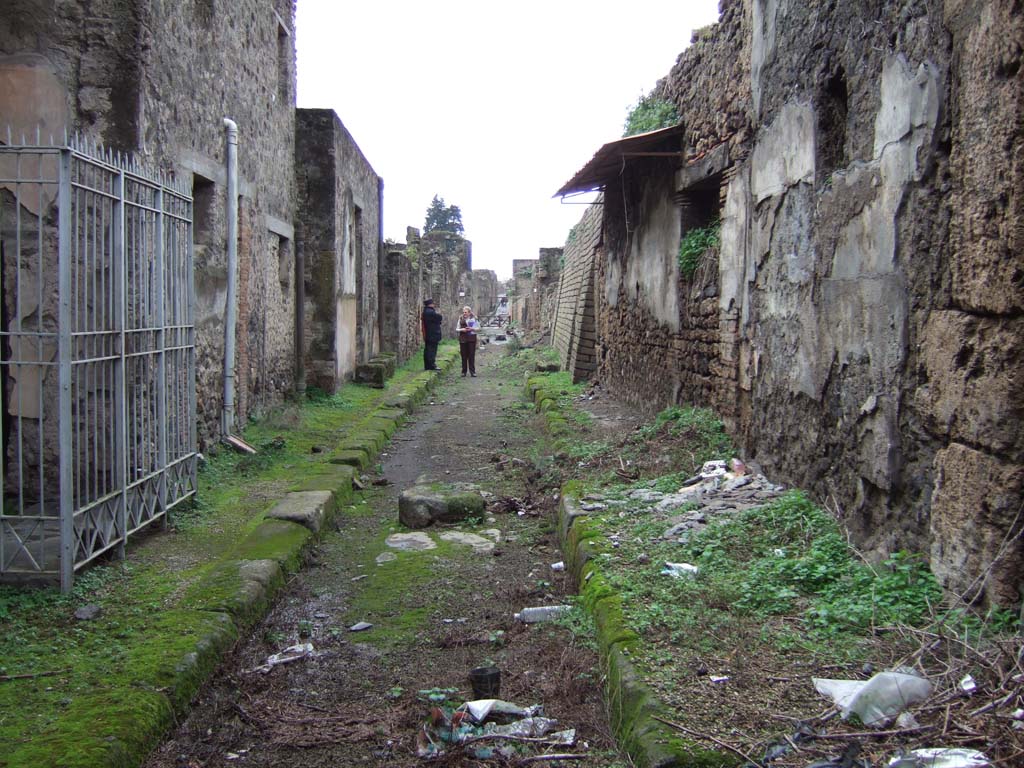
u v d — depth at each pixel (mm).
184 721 3578
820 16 5418
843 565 4379
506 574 5641
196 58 7645
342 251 14258
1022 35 3242
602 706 3604
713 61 8156
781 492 5824
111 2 6137
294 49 12469
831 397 5145
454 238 42969
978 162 3539
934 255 3969
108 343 5102
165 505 5785
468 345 19766
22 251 5582
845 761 2668
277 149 11305
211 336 8234
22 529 5223
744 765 2730
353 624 4812
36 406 5602
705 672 3369
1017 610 3352
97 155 4988
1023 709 2828
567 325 19344
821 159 5410
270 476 7750
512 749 3322
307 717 3721
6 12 5988
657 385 10367
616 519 5660
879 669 3297
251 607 4590
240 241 9398
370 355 17766
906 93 4211
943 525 3799
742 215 7160
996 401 3414
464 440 10773
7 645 3881
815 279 5418
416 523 6785
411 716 3686
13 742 3006
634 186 11570
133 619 4238
